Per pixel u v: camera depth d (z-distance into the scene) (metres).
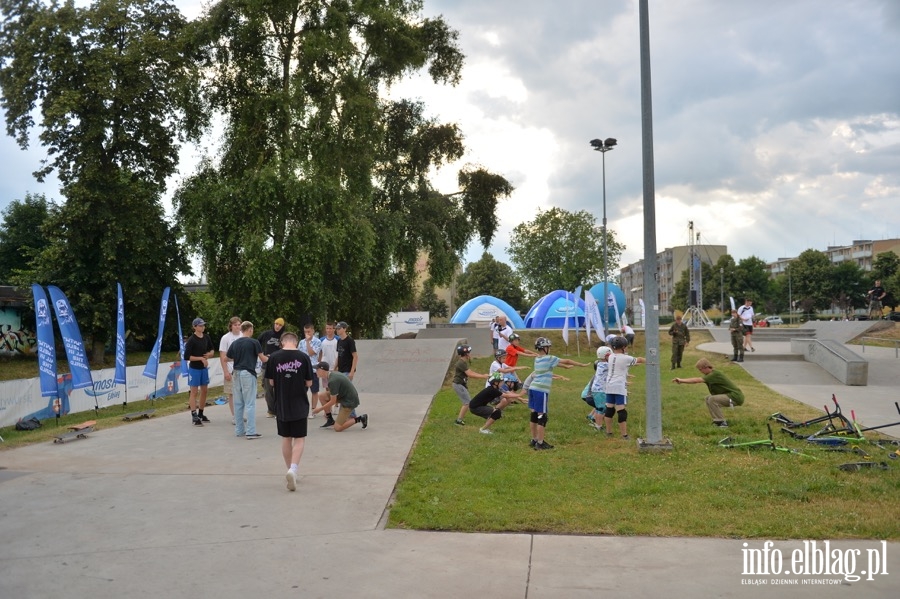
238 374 10.57
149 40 29.53
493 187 36.91
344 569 5.05
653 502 6.72
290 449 7.60
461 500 6.80
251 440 10.29
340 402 10.80
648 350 9.38
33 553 5.42
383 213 30.98
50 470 8.35
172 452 9.41
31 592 4.64
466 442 9.87
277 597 4.54
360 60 31.81
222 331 30.97
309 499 6.95
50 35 29.33
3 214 47.12
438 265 33.91
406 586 4.71
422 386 16.20
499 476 7.69
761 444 9.28
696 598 4.48
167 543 5.64
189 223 25.84
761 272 89.69
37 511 6.58
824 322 30.95
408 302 36.84
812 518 6.15
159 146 31.45
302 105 26.66
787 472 7.86
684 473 7.89
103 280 32.44
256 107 26.22
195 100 27.03
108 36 30.48
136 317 34.44
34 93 30.02
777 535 5.73
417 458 8.78
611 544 5.57
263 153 27.56
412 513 6.38
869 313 31.06
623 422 10.16
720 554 5.32
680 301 94.06
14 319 35.31
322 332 27.52
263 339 12.63
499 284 95.25
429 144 34.91
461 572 4.97
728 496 6.88
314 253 24.84
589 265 75.25
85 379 17.45
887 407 13.51
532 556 5.30
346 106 27.53
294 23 27.83
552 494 7.00
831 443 9.44
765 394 15.44
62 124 29.72
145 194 33.16
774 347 25.16
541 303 45.38
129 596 4.57
